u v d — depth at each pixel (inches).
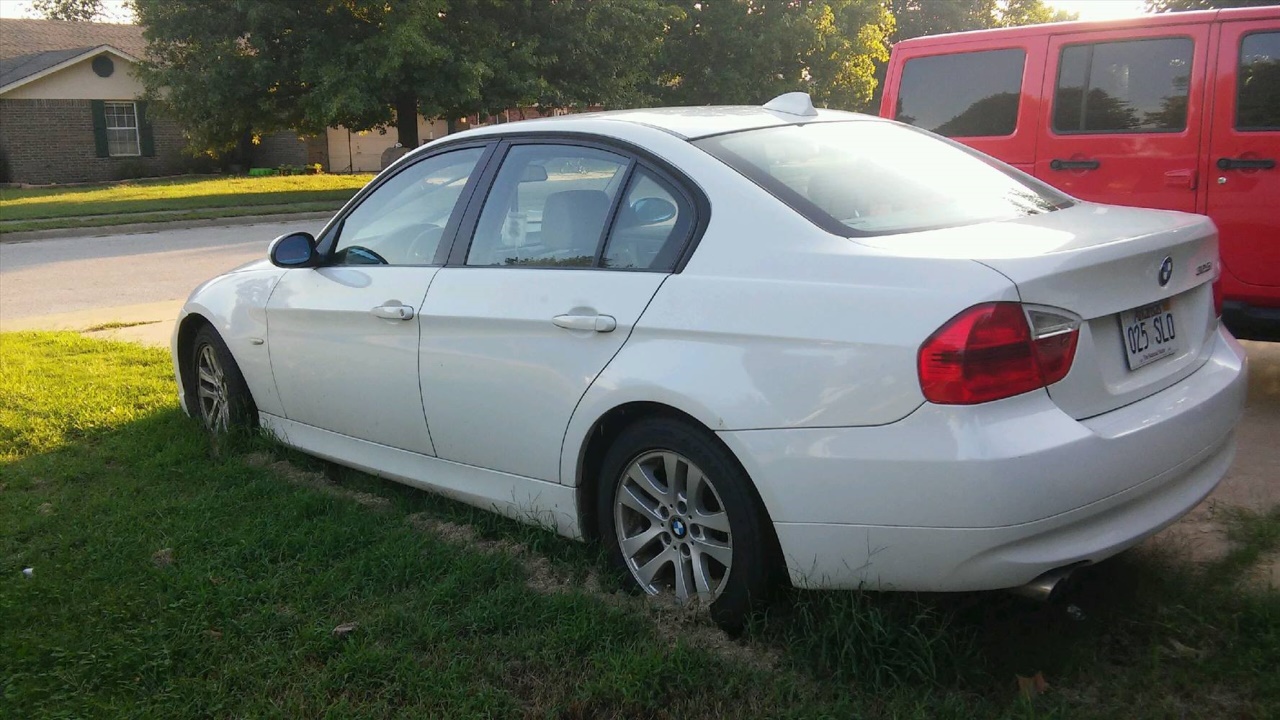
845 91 1278.3
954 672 113.0
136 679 119.6
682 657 116.8
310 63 893.2
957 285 104.1
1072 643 117.5
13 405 243.4
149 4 905.5
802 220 119.7
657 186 133.3
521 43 952.3
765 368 114.0
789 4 1214.9
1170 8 717.9
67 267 546.3
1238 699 108.0
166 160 1401.3
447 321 150.0
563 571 144.2
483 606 132.5
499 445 146.9
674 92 1183.6
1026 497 101.7
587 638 123.6
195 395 220.5
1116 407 112.7
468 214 156.7
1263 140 208.4
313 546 154.9
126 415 233.8
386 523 162.9
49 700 115.9
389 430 166.1
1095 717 105.2
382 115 957.2
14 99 1248.8
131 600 138.3
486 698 112.7
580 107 987.9
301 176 1381.6
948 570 105.8
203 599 136.4
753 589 120.5
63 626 132.3
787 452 111.9
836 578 112.6
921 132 159.6
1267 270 210.5
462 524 163.3
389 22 870.4
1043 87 242.4
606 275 132.6
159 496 181.2
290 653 123.7
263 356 189.6
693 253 125.4
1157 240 119.2
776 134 141.2
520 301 140.6
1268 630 118.5
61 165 1298.0
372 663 119.4
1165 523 115.3
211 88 906.7
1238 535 144.1
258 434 201.3
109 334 350.3
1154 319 120.9
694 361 119.9
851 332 108.2
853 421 107.6
